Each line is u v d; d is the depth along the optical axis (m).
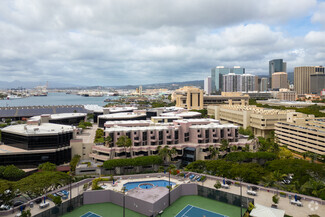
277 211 86.19
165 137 173.50
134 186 114.38
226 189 112.00
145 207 96.19
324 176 115.88
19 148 155.62
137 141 167.50
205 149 173.88
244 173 115.12
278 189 112.06
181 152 169.62
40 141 152.12
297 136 189.38
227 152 175.88
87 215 96.50
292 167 122.62
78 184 117.50
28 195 107.75
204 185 116.56
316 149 171.25
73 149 165.88
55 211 93.75
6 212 90.06
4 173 129.25
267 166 134.12
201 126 185.12
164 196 100.50
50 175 110.56
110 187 112.75
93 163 158.00
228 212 97.62
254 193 105.06
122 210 100.69
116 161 143.50
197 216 94.81
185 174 126.75
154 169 156.25
